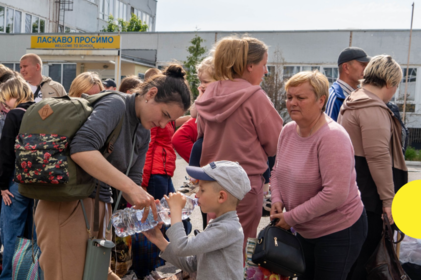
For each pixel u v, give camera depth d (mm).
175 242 2316
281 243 2637
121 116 2438
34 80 6195
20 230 3697
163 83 2471
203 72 3934
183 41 24688
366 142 3178
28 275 2893
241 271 2381
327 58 22234
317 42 22250
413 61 21172
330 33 22094
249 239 2811
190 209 2670
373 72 3314
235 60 3057
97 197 2531
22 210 3684
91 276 2445
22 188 2322
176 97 2465
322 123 2729
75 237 2467
